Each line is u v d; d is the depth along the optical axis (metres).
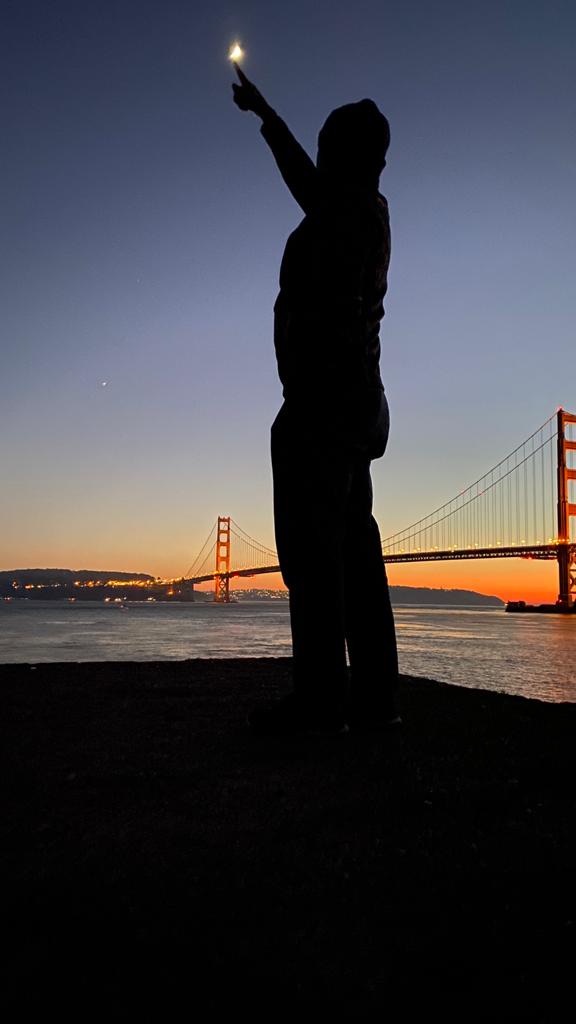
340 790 2.02
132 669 4.82
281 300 2.96
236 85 3.08
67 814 1.80
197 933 1.24
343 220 2.83
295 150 3.04
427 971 1.15
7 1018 1.03
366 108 2.94
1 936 1.23
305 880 1.45
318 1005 1.07
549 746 2.56
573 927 1.28
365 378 2.83
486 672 17.88
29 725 2.87
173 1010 1.06
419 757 2.40
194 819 1.77
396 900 1.37
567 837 1.68
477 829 1.73
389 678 2.91
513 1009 1.07
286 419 2.86
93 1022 1.03
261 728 2.69
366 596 2.95
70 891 1.38
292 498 2.80
